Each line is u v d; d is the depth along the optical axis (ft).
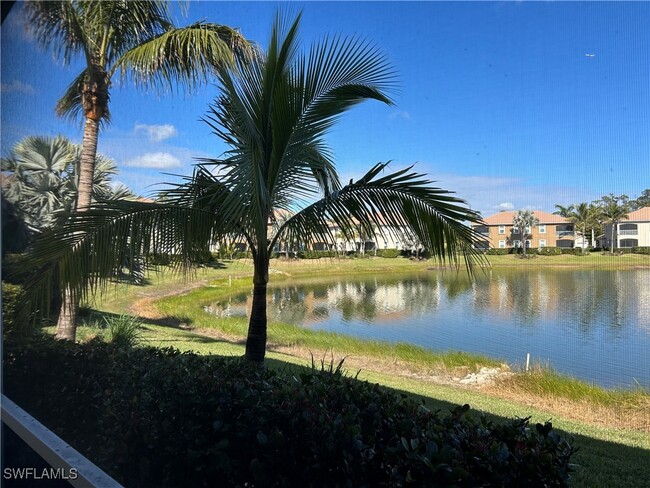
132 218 10.43
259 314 12.89
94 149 12.70
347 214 11.51
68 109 12.68
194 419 7.09
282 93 11.53
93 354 9.71
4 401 9.84
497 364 28.43
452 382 24.44
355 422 6.07
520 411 16.98
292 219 12.66
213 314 48.98
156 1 12.17
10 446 9.41
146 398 7.80
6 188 11.84
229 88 11.18
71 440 9.08
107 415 8.36
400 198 10.61
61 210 10.93
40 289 9.95
